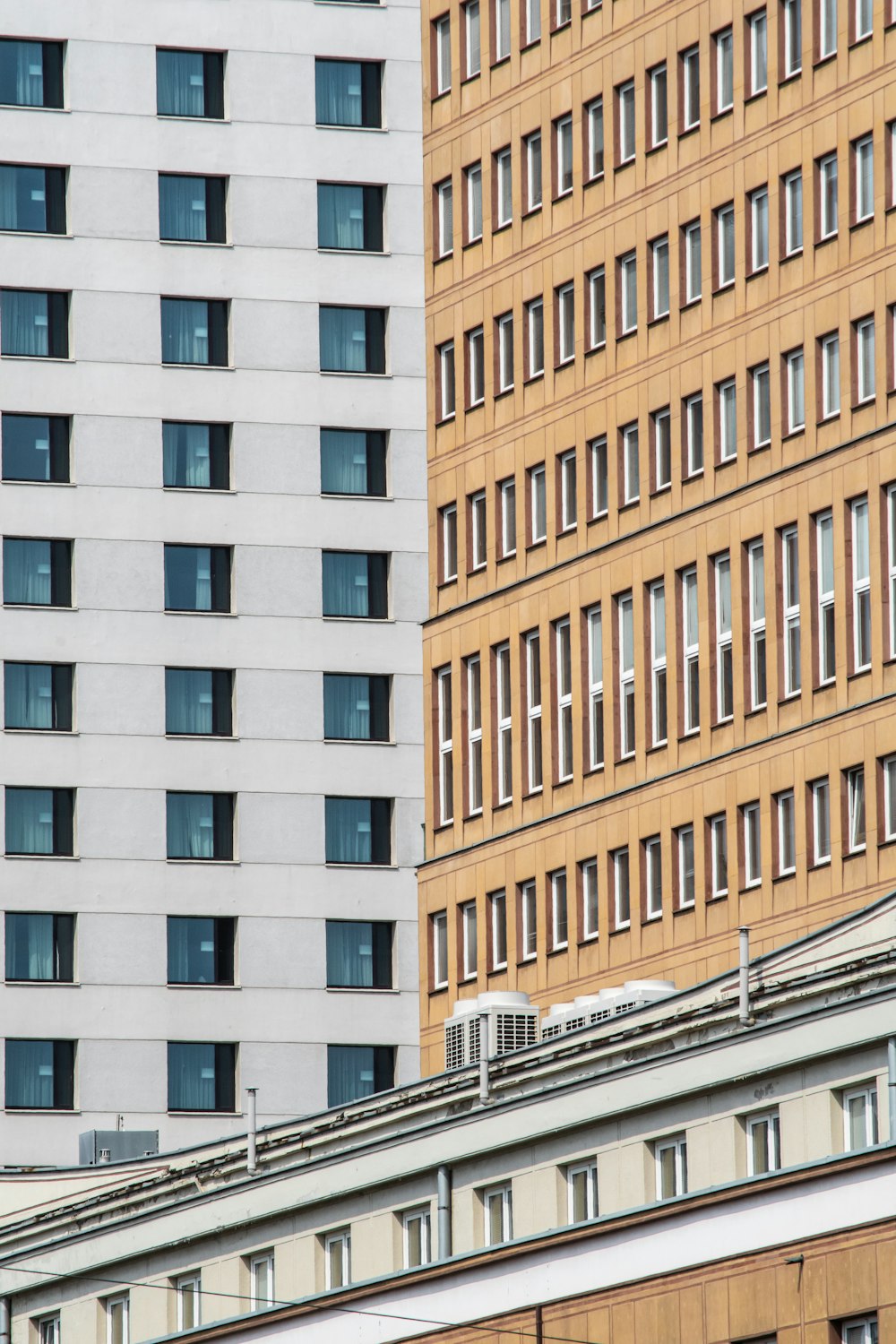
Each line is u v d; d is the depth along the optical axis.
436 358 196.62
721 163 177.75
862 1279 112.88
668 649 178.38
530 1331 126.25
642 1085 129.25
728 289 177.25
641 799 178.88
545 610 186.62
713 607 176.00
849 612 168.38
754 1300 116.88
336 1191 143.88
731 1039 125.81
